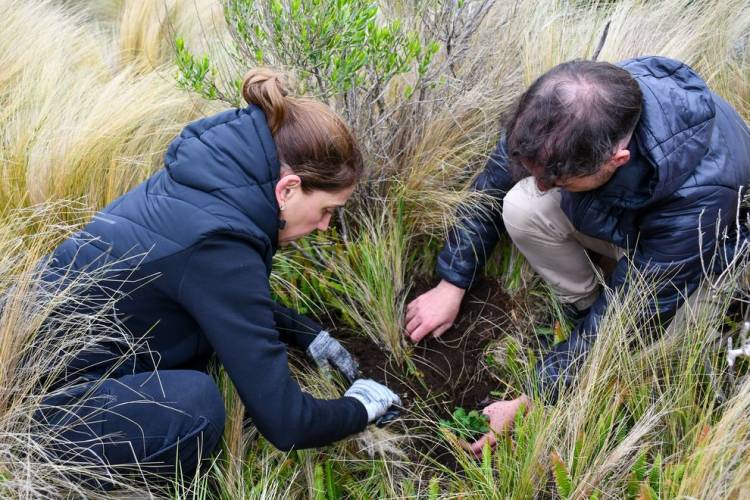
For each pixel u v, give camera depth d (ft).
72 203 7.52
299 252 7.82
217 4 11.66
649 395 6.20
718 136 5.95
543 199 6.93
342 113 7.48
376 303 7.47
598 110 5.04
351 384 7.06
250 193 5.10
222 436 6.07
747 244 6.07
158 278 5.11
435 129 8.06
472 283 7.91
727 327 7.00
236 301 5.08
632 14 10.09
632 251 6.56
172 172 5.25
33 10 10.46
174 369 5.81
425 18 8.25
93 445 5.14
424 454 6.63
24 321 5.44
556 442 5.93
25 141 7.94
